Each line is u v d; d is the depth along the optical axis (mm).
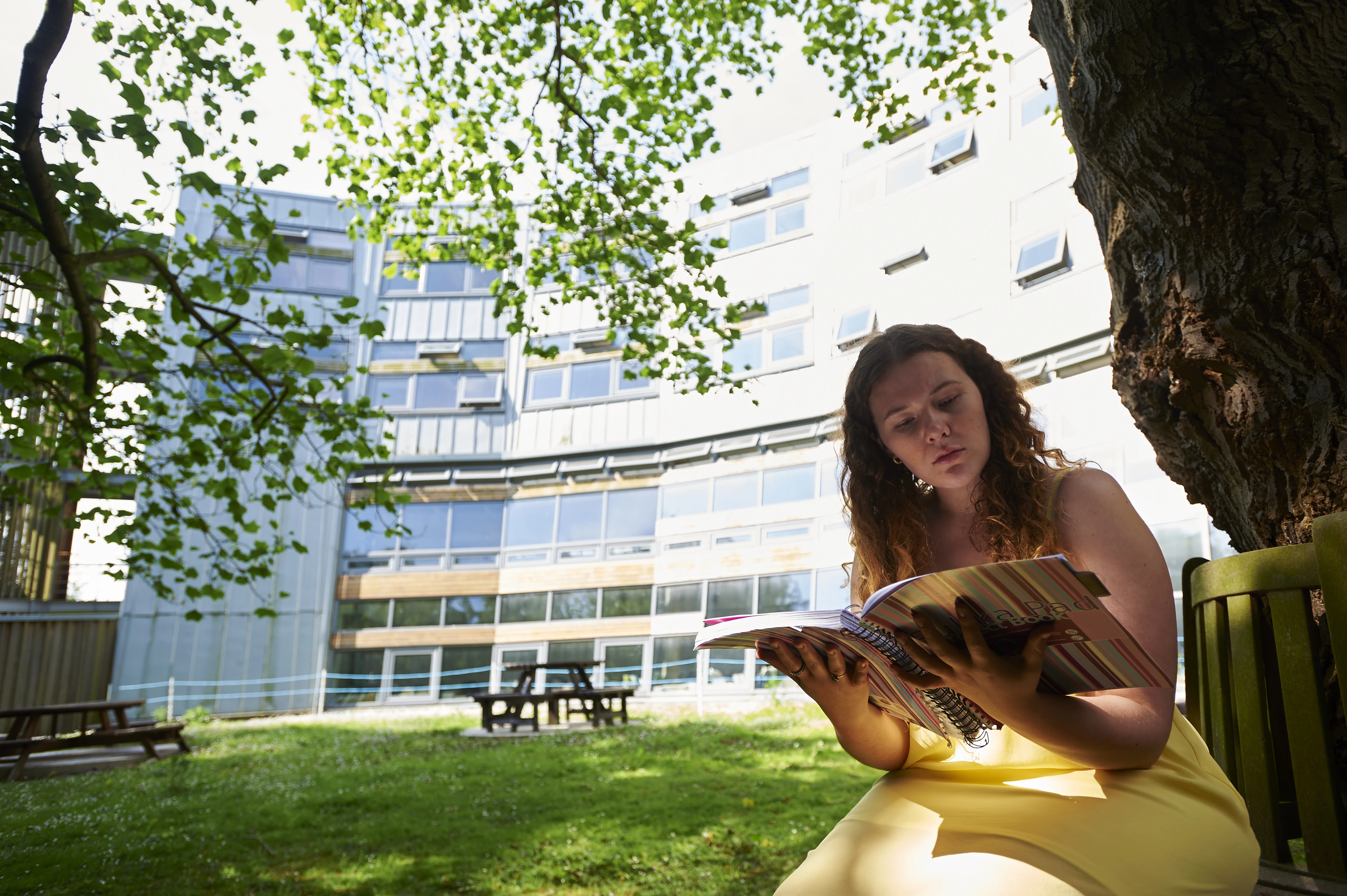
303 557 19266
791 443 17766
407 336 20844
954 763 1499
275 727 14859
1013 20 16109
